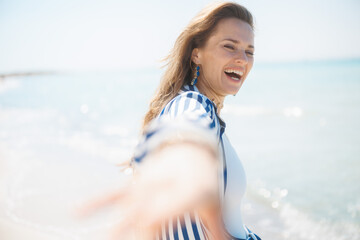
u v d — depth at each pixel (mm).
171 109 991
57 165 8180
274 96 27000
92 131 14164
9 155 9422
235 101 25078
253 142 11266
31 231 4625
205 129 772
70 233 4430
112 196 577
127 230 561
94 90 46375
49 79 92750
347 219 5465
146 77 83750
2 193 6250
